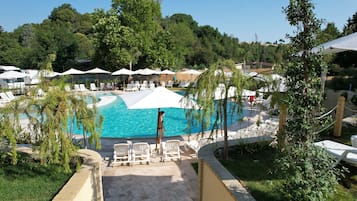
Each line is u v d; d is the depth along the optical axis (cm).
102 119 570
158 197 651
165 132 1458
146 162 877
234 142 722
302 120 371
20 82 2930
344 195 457
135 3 3516
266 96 631
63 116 487
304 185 371
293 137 385
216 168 540
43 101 490
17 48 4334
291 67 373
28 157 617
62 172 546
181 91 2767
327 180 375
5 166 583
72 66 4153
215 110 620
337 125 781
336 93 1380
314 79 368
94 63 3606
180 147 1027
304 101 370
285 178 418
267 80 624
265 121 1215
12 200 443
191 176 772
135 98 980
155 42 3578
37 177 535
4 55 4072
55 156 493
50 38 4278
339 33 1941
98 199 562
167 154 916
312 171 374
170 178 758
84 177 493
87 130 541
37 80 543
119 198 645
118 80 3238
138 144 862
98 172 557
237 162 615
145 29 3619
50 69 564
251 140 726
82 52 4681
